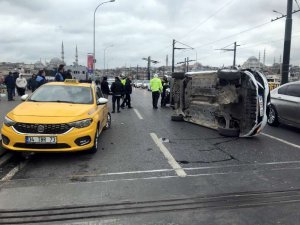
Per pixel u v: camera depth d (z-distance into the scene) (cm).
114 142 909
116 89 1680
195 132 1081
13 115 704
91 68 4328
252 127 950
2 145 726
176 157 746
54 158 731
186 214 443
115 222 422
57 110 726
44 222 423
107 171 636
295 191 530
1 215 442
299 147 861
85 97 848
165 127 1188
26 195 511
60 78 1362
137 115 1577
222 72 964
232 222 419
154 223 418
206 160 721
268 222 419
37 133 674
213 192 524
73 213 448
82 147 708
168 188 542
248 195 512
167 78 2170
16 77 2302
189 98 1296
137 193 519
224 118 1057
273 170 648
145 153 782
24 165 680
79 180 582
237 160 724
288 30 2128
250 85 947
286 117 1137
